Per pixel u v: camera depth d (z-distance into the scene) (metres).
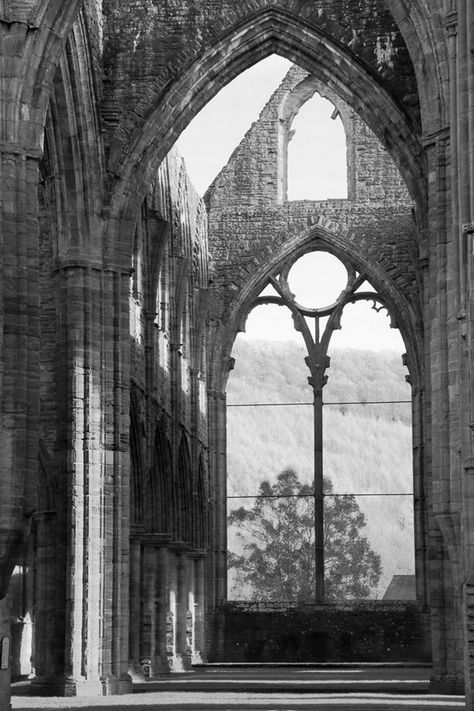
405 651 76.56
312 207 78.25
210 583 77.94
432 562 48.81
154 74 51.41
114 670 48.22
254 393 144.62
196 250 74.81
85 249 49.47
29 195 38.94
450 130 35.12
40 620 48.50
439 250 39.22
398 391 144.00
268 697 45.66
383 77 51.06
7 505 37.03
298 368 146.12
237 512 119.19
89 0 48.66
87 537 47.97
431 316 40.19
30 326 38.22
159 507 65.19
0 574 36.97
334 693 48.19
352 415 142.88
